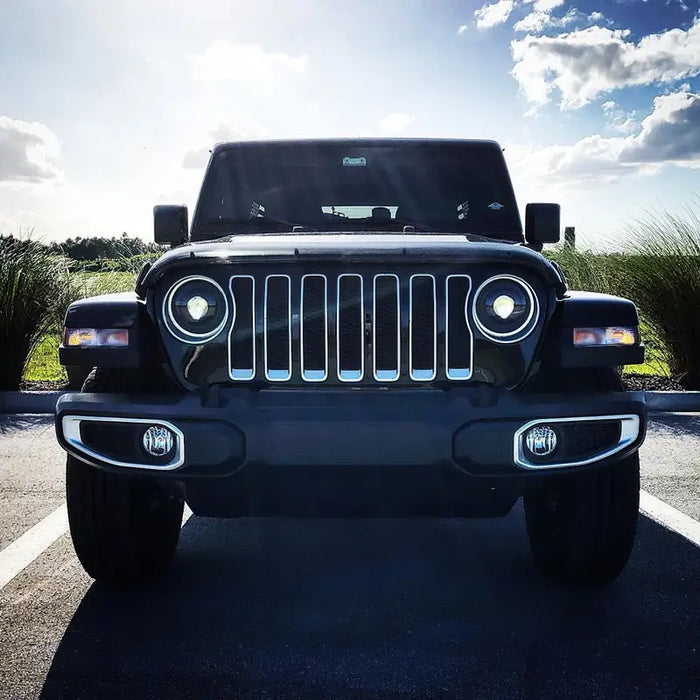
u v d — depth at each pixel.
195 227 4.81
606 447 3.21
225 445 3.09
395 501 3.28
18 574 3.85
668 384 8.52
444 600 3.55
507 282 3.22
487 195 4.84
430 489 3.21
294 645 3.12
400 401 3.12
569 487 3.49
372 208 4.79
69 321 3.31
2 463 5.97
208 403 3.13
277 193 4.80
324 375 3.19
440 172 4.85
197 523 4.71
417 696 2.74
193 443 3.11
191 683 2.84
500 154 4.93
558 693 2.76
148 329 3.30
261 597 3.59
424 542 4.34
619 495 3.43
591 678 2.86
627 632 3.23
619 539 3.46
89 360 3.26
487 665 2.96
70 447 3.24
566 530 3.54
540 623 3.31
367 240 3.58
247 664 2.97
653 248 8.85
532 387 3.34
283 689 2.79
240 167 4.86
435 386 3.21
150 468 3.16
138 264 11.66
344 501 3.28
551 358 3.28
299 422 3.07
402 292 3.19
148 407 3.15
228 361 3.20
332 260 3.16
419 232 4.53
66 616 3.39
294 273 3.19
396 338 3.19
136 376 3.36
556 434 3.16
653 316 8.54
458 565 3.99
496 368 3.22
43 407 8.02
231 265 3.20
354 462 3.08
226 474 3.12
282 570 3.93
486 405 3.12
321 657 3.02
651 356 9.25
